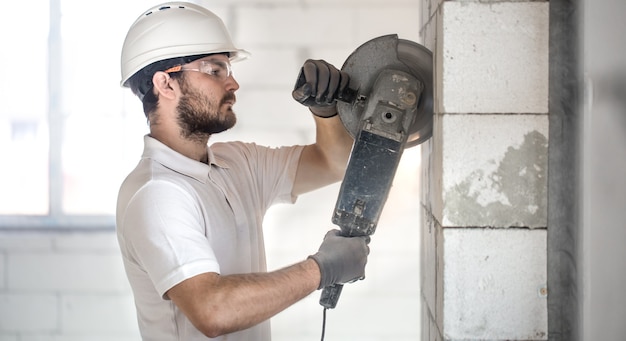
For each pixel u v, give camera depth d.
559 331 1.44
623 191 1.36
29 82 3.34
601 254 1.38
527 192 1.42
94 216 3.31
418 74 1.65
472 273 1.44
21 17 3.31
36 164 3.38
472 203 1.43
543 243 1.43
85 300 3.27
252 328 1.76
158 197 1.55
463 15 1.41
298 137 3.23
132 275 1.66
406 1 3.17
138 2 3.30
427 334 1.84
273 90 3.21
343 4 3.17
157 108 1.73
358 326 3.25
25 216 3.31
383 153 1.55
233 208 1.72
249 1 3.18
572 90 1.40
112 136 3.34
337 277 1.60
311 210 3.23
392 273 3.24
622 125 1.36
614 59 1.35
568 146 1.41
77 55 3.31
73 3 3.30
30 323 3.28
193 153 1.75
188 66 1.70
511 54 1.41
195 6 1.80
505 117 1.42
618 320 1.38
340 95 1.64
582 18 1.36
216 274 1.50
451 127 1.43
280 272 1.53
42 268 3.27
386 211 3.23
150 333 1.67
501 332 1.44
